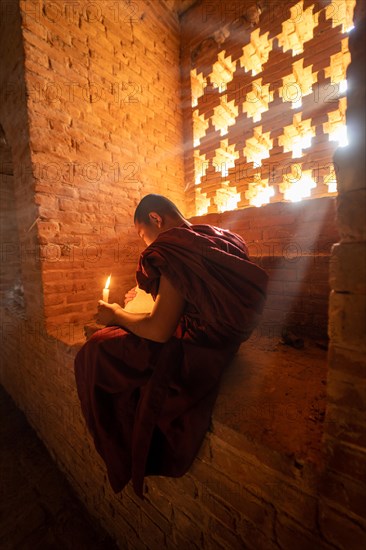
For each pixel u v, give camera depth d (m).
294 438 0.78
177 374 0.98
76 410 1.57
